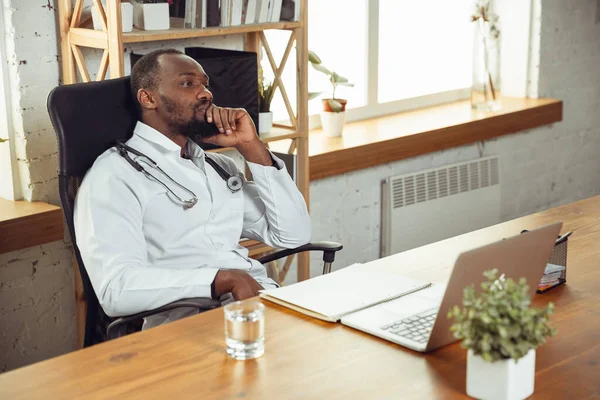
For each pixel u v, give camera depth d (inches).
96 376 59.0
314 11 147.6
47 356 116.3
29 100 108.3
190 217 93.7
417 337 64.3
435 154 158.1
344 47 154.1
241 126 98.4
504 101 176.6
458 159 162.7
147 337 65.9
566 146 187.2
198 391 56.6
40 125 109.9
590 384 57.6
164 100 92.1
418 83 169.3
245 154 100.0
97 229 85.9
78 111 88.4
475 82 164.6
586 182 195.3
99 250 85.5
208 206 95.2
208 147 111.7
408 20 163.8
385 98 164.1
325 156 133.3
